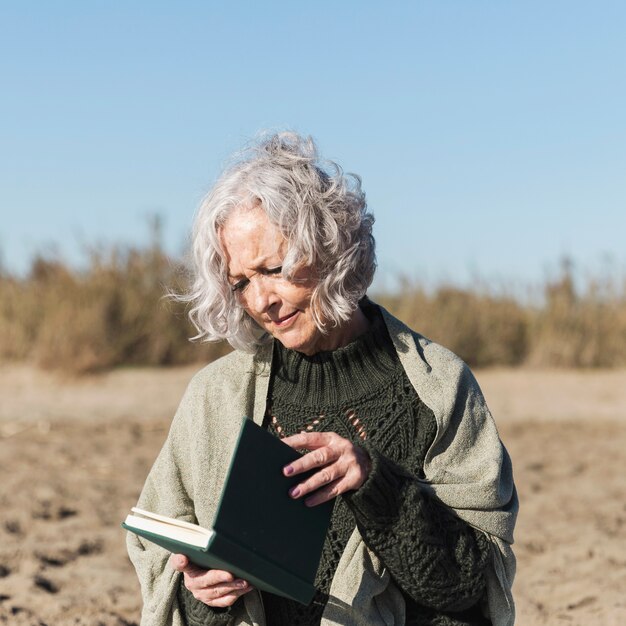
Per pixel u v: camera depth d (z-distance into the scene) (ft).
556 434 33.12
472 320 50.67
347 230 7.55
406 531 7.23
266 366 8.32
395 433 7.92
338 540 7.88
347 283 7.69
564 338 50.31
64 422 33.32
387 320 8.27
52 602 16.07
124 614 15.84
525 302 52.85
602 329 50.98
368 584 7.63
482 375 47.93
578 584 17.07
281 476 7.04
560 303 51.67
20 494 23.38
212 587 7.36
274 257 7.49
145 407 36.50
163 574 8.09
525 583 17.37
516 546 19.57
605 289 53.47
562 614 15.76
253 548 6.87
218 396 8.25
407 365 8.04
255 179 7.52
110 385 41.04
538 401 40.37
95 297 45.85
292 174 7.52
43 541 19.67
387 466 7.27
